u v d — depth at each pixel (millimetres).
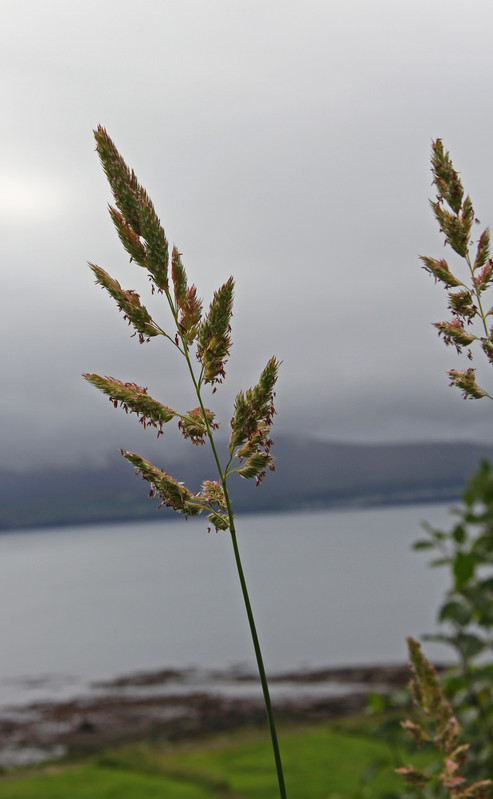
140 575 152625
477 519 4520
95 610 103375
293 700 34719
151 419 1646
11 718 35812
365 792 4348
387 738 4055
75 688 46375
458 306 1764
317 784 12867
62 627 87188
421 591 100750
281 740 18828
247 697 37219
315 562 150125
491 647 4238
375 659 51938
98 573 163125
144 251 1603
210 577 138625
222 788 14039
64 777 16156
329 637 66500
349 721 22000
